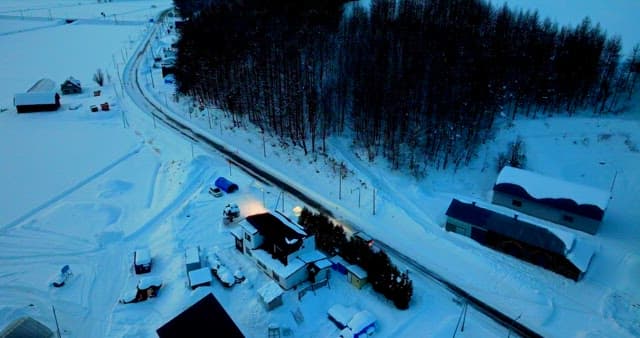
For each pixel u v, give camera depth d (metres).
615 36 79.19
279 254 39.78
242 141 68.31
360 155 61.97
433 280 40.72
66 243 44.75
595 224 46.12
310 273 39.56
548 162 58.25
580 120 65.88
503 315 36.88
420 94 66.69
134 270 41.06
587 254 41.62
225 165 61.19
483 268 42.25
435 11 95.56
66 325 34.88
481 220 45.41
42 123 76.38
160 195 54.53
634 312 37.19
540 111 69.12
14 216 49.31
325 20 97.44
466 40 80.06
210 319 31.80
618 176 55.22
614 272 41.81
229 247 44.25
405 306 37.00
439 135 59.97
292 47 81.75
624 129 62.53
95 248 44.06
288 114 66.19
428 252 44.53
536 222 48.66
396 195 54.22
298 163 61.69
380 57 74.94
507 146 61.31
